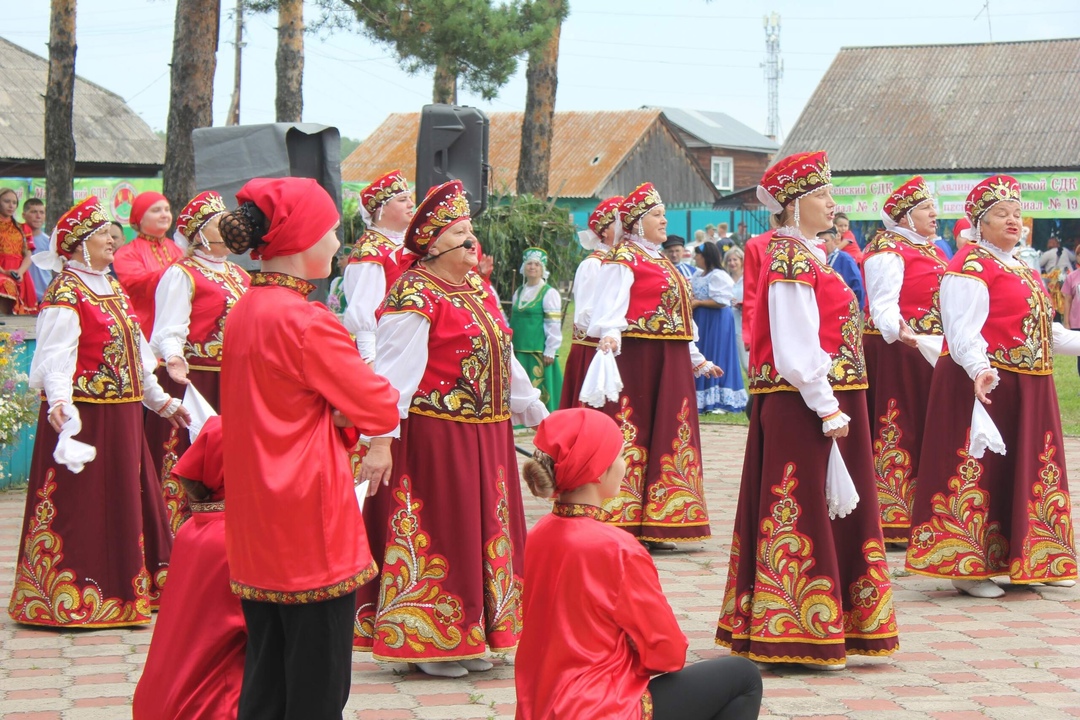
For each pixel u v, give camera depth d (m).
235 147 7.12
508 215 13.01
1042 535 5.99
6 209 11.76
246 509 3.17
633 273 7.13
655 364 7.20
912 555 6.14
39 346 5.44
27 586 5.67
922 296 7.27
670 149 42.28
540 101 15.68
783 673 4.84
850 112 30.39
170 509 6.25
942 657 5.06
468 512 4.79
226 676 3.46
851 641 4.87
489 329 4.84
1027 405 5.91
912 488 7.31
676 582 6.44
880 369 7.32
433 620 4.78
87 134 28.14
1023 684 4.70
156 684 3.47
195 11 11.36
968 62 30.83
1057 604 5.93
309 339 3.17
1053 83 29.56
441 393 4.78
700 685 3.24
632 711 3.04
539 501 8.72
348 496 3.23
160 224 6.81
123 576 5.66
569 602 3.12
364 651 4.95
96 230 5.55
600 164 40.06
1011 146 28.31
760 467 4.94
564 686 3.06
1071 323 15.54
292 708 3.19
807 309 4.69
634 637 3.10
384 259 6.37
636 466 7.20
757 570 4.87
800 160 4.81
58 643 5.44
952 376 6.02
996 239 5.89
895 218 7.37
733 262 14.55
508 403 4.95
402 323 4.72
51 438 5.64
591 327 7.04
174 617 3.49
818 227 4.86
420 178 8.01
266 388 3.18
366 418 3.22
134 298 6.67
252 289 3.29
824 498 4.78
